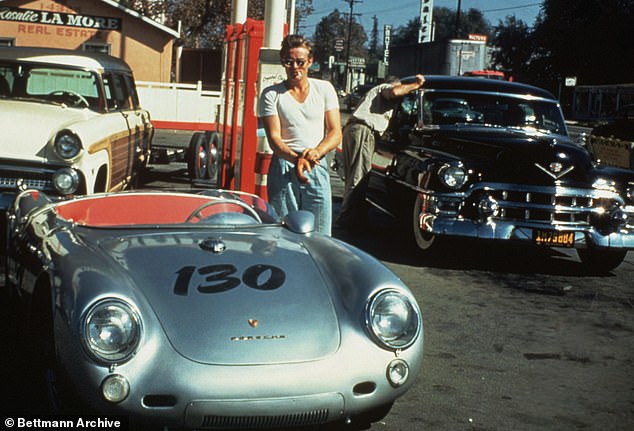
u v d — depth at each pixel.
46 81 8.58
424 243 8.02
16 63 8.55
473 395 4.53
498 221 7.51
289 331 3.50
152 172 14.18
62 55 8.81
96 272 3.50
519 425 4.12
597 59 57.97
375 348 3.56
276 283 3.79
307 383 3.38
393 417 4.14
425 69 43.34
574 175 7.58
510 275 7.76
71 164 7.33
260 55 7.92
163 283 3.64
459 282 7.33
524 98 9.04
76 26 25.52
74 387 3.26
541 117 8.96
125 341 3.26
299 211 4.71
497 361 5.16
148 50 25.78
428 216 7.61
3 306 5.62
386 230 9.79
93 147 7.60
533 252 9.05
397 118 9.27
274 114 5.33
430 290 6.96
